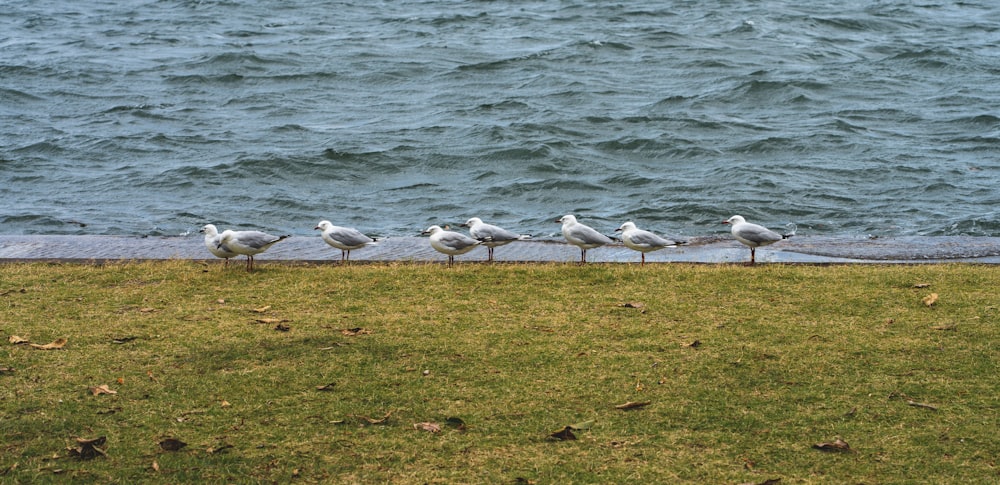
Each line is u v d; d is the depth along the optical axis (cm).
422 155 3344
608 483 787
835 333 1132
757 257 1720
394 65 5038
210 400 935
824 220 2520
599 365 1033
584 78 4681
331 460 821
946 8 6894
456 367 1027
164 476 790
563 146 3431
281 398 942
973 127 3684
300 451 836
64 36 6050
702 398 949
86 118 3984
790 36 5744
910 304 1252
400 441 855
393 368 1021
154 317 1207
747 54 5250
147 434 862
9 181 3014
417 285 1373
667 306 1255
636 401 938
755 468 815
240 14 6950
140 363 1031
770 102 4197
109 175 3108
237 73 4866
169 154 3397
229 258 1603
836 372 1010
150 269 1490
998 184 2883
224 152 3416
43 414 895
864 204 2677
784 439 865
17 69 4847
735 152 3378
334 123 3900
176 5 7394
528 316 1212
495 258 1695
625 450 843
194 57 5278
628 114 3962
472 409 922
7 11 7038
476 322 1184
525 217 2638
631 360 1047
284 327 1154
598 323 1181
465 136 3600
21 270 1477
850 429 880
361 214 2684
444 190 2962
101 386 957
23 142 3525
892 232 2367
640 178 3028
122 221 2539
